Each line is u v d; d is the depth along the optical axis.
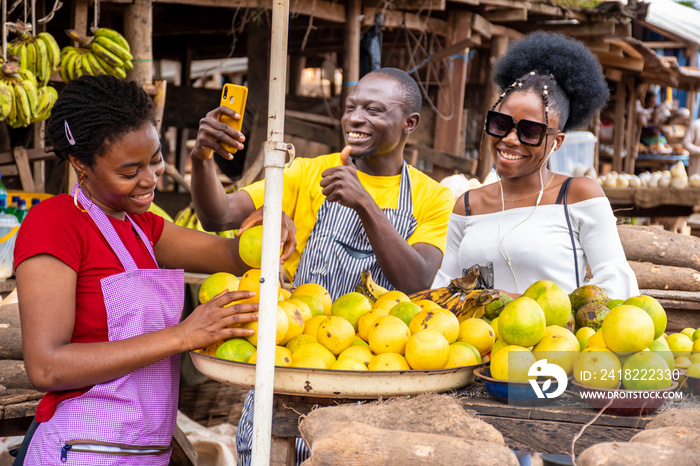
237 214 2.49
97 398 1.59
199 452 3.33
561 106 2.27
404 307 1.72
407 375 1.42
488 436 1.30
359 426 1.28
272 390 1.39
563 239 2.30
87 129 1.55
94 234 1.64
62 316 1.52
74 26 4.06
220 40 7.89
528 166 2.26
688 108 11.47
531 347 1.53
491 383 1.44
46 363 1.47
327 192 2.14
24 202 3.83
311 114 6.28
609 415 1.36
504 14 6.24
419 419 1.34
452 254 2.56
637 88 10.11
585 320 1.75
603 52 7.52
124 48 3.83
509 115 2.18
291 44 7.37
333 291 2.43
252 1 5.14
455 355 1.57
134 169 1.61
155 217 2.02
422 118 6.29
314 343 1.61
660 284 3.69
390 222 2.35
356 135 2.46
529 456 2.36
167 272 1.71
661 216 6.63
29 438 1.70
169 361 1.73
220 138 2.05
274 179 1.38
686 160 10.24
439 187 2.63
